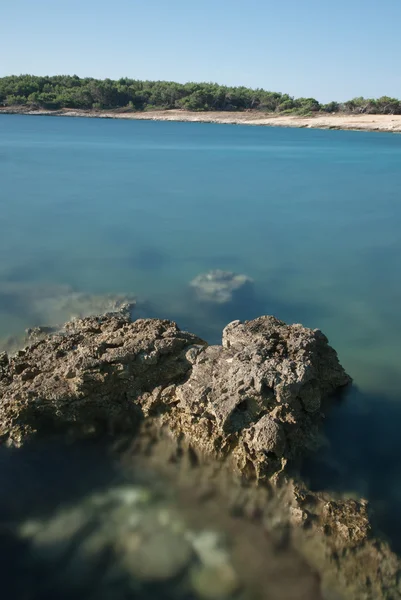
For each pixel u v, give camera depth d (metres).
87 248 17.42
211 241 18.95
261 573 5.48
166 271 15.29
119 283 14.03
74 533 5.89
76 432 7.37
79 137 63.78
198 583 5.36
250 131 88.88
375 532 5.96
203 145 58.28
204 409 7.11
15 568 5.47
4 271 14.76
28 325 11.09
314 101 125.25
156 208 24.31
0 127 76.88
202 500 6.36
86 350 7.98
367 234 20.81
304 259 17.28
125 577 5.41
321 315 12.73
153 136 70.25
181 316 11.88
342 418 8.15
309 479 6.68
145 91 134.50
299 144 62.53
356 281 15.38
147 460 6.97
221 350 8.19
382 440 7.66
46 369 8.01
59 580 5.37
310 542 5.81
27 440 7.14
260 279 15.08
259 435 6.67
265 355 7.85
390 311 13.20
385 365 10.20
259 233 20.45
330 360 8.80
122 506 6.25
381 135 81.50
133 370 7.75
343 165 42.38
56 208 23.44
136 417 7.57
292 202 26.81
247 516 6.14
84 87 132.38
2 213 22.05
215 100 128.62
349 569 5.54
